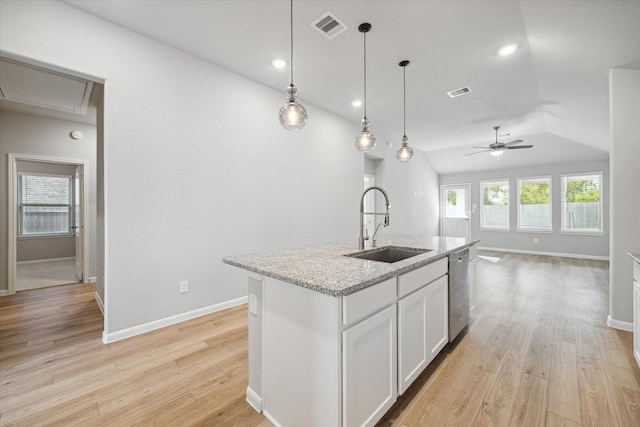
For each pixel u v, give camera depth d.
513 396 1.77
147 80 2.66
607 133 4.71
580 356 2.25
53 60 2.18
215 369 2.07
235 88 3.34
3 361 2.16
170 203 2.81
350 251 2.29
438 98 4.11
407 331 1.72
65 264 6.04
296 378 1.44
